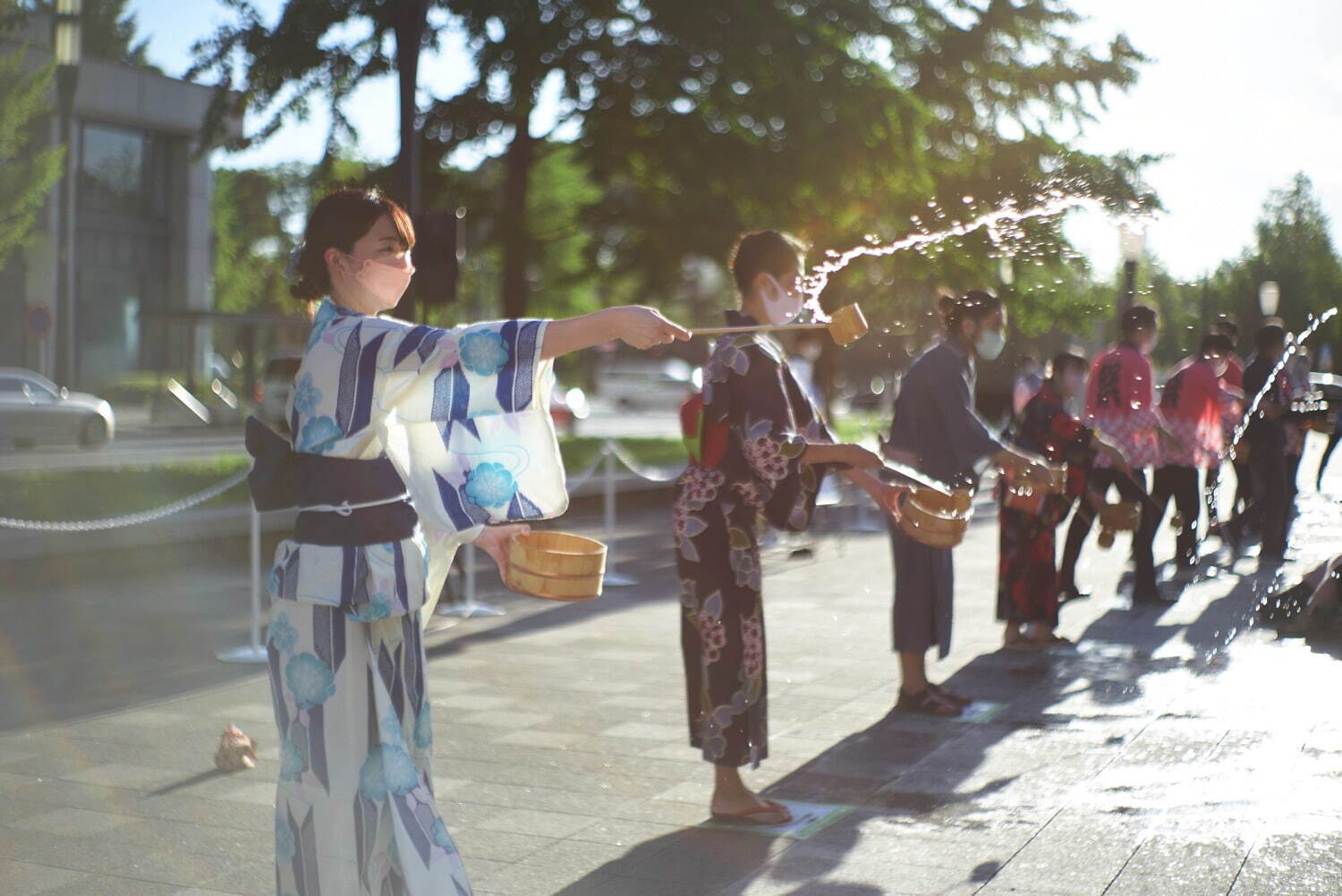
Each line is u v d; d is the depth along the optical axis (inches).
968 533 545.0
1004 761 203.9
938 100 779.4
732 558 175.8
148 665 279.1
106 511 529.0
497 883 155.3
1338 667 265.9
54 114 1259.8
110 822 177.6
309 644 113.2
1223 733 214.4
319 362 113.0
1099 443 311.3
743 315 177.3
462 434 116.3
